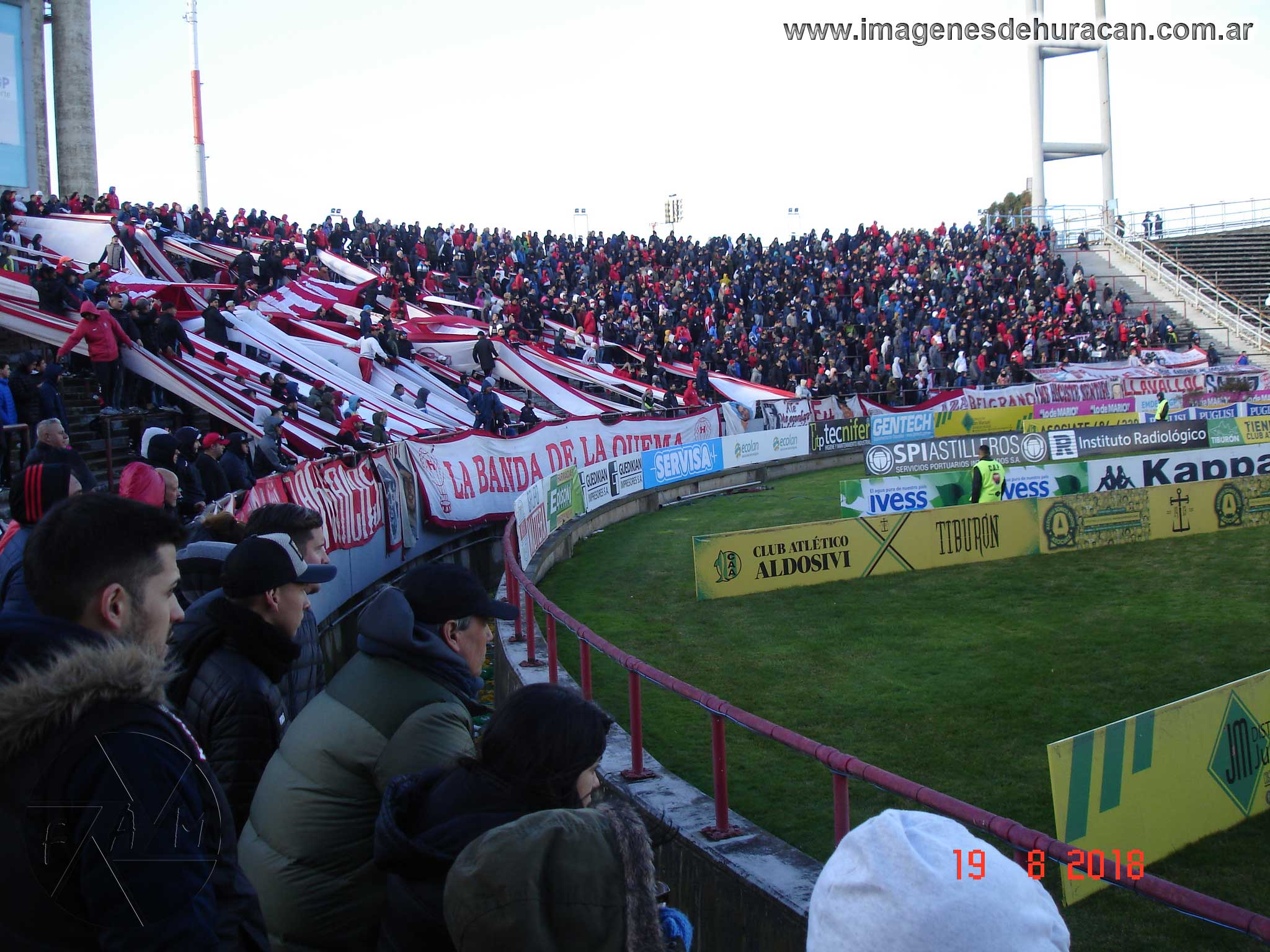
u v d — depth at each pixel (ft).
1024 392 109.91
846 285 130.31
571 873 7.00
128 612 7.20
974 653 33.65
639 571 51.65
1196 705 18.88
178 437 34.09
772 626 38.70
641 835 7.46
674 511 73.82
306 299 89.56
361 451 46.96
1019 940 4.95
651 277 128.88
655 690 31.19
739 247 140.97
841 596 42.86
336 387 69.41
